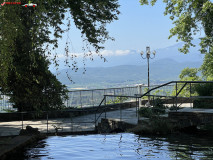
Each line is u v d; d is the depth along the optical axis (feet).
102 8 44.50
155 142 26.35
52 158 20.56
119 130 38.42
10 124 46.73
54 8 36.40
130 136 30.04
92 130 39.04
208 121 31.19
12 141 25.81
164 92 63.87
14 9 29.37
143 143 25.96
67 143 26.68
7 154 21.89
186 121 32.89
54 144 26.30
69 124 45.06
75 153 22.07
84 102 59.57
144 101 64.28
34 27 32.65
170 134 30.81
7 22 28.48
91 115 55.52
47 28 37.22
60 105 55.62
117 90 63.77
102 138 29.19
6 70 32.07
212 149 22.95
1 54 29.78
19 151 23.25
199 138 28.04
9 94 51.88
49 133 36.70
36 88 51.78
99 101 61.77
